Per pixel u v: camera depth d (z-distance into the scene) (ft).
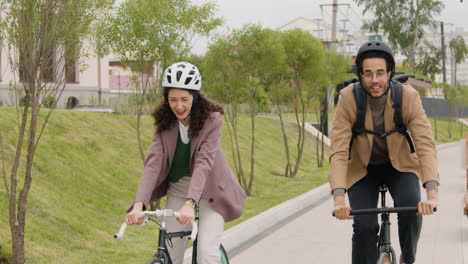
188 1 35.04
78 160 38.58
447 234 32.45
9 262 22.03
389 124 15.71
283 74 65.57
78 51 22.71
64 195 32.68
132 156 45.06
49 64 22.61
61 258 24.13
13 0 20.88
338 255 27.96
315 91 70.49
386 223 15.69
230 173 15.65
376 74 15.21
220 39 51.31
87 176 37.04
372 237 15.52
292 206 41.81
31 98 21.59
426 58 222.07
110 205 34.60
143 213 13.87
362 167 16.20
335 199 14.94
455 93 174.09
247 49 51.52
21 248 21.40
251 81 55.31
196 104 14.98
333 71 76.54
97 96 71.26
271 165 66.13
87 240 27.40
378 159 16.17
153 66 37.47
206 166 14.69
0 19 21.83
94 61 71.15
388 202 43.04
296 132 90.43
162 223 14.97
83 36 22.97
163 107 15.16
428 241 30.68
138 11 34.09
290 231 34.19
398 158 15.90
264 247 29.94
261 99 108.06
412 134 15.57
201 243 15.16
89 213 31.73
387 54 15.20
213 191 15.31
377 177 16.47
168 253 15.01
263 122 87.04
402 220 16.10
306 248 29.58
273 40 53.47
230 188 15.52
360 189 16.15
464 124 203.00
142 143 49.03
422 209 14.28
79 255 24.99
